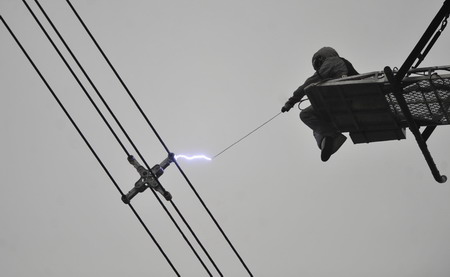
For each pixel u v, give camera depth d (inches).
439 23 1331.2
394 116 1471.5
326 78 1510.8
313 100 1477.6
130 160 1330.0
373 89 1413.6
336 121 1496.1
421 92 1411.2
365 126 1497.3
